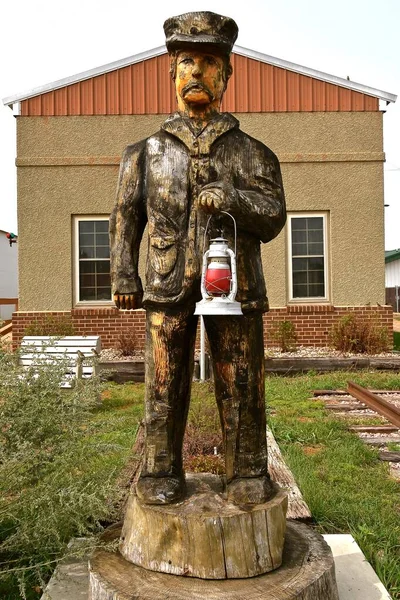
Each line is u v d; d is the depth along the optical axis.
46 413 3.44
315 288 11.81
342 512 4.09
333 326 11.55
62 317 11.36
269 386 9.00
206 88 2.59
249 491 2.64
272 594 2.34
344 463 5.28
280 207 2.65
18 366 3.64
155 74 11.55
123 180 2.77
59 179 11.46
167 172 2.63
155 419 2.70
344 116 11.66
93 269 11.59
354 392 8.51
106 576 2.50
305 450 5.81
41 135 11.48
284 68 11.62
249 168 2.67
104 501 3.46
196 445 4.88
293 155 11.62
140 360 10.05
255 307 2.64
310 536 2.91
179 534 2.48
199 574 2.45
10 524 3.48
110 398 8.20
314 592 2.43
